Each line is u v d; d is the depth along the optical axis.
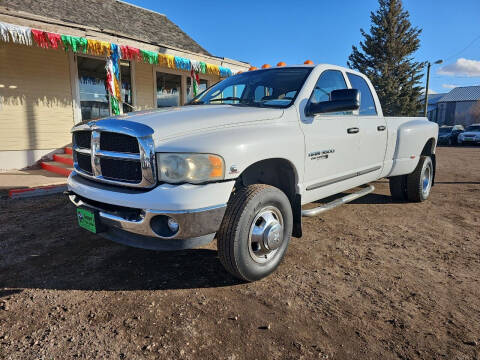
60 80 9.34
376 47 36.41
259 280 2.90
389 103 35.47
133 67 11.04
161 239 2.48
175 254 3.44
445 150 20.47
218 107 3.27
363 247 3.67
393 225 4.44
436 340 2.16
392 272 3.09
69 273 3.03
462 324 2.33
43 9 9.90
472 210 5.22
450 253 3.54
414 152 5.20
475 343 2.13
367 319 2.37
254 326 2.28
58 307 2.49
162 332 2.21
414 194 5.51
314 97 3.57
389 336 2.19
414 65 36.31
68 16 10.30
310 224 4.43
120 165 2.65
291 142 3.04
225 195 2.52
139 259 3.32
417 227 4.37
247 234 2.64
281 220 2.99
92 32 8.33
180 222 2.35
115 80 8.59
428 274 3.06
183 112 2.94
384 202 5.68
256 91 3.73
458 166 11.42
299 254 3.46
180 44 12.85
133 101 11.18
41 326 2.27
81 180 3.03
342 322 2.33
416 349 2.07
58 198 5.79
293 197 3.26
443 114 55.38
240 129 2.78
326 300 2.60
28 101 8.84
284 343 2.12
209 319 2.35
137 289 2.76
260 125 2.95
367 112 4.43
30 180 6.98
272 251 2.93
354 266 3.20
